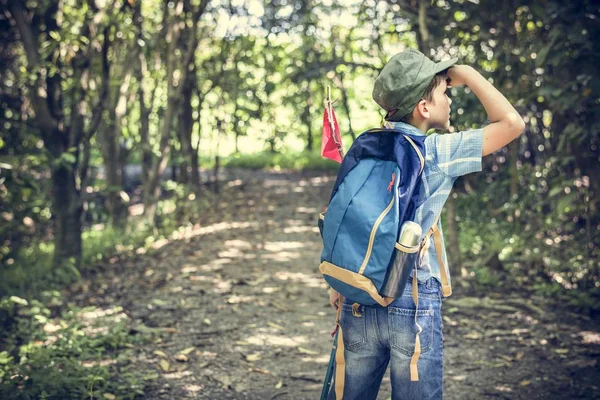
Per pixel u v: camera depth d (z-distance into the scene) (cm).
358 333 222
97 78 761
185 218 932
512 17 574
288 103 1441
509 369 399
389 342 218
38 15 703
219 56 1113
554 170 595
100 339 432
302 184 1216
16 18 655
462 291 557
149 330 461
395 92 218
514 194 645
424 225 214
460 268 602
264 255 700
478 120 579
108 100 737
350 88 1284
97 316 502
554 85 523
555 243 636
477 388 374
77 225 689
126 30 711
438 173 213
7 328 479
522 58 561
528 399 360
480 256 640
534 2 524
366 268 204
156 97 1215
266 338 455
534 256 605
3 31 761
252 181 1269
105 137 942
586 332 457
